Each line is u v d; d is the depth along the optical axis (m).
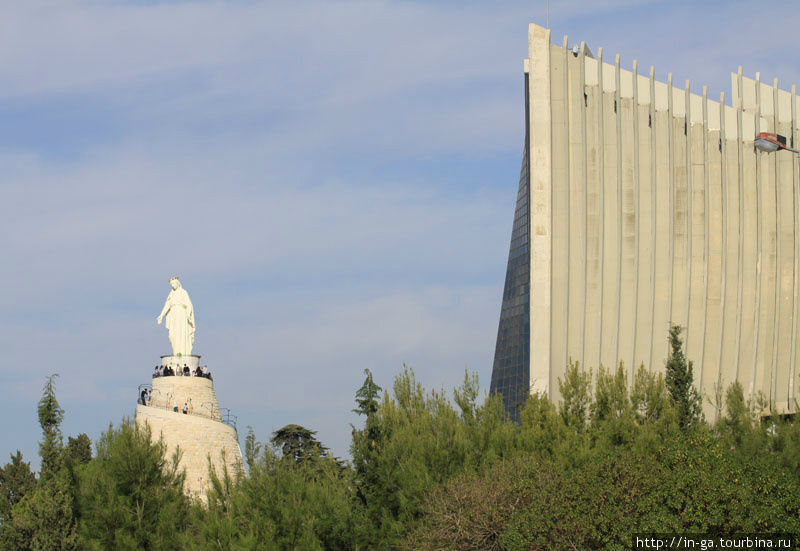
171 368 137.62
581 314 128.62
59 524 85.38
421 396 101.56
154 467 89.88
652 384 103.00
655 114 135.25
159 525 86.94
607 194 132.00
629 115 133.12
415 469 89.44
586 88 132.75
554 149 130.12
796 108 144.25
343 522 85.75
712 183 137.25
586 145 131.25
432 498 85.88
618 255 130.88
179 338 139.00
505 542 79.06
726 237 137.12
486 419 98.06
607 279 130.88
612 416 99.56
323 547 85.31
